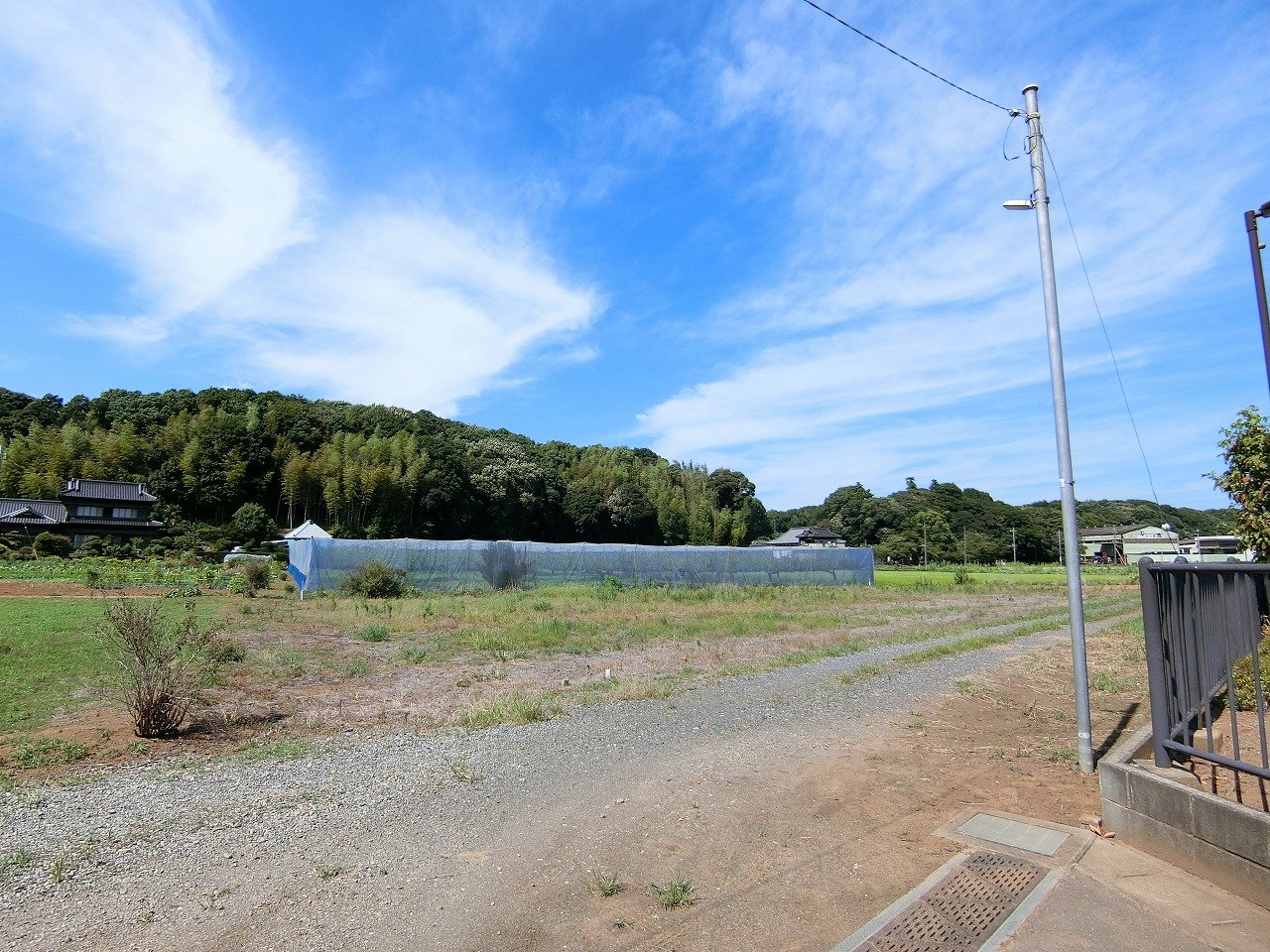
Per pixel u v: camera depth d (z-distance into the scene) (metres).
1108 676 9.23
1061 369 5.35
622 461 95.81
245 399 76.94
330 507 60.03
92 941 2.98
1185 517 57.78
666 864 3.64
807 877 3.42
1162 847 3.45
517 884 3.46
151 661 6.68
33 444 58.22
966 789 4.75
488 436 86.94
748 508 92.75
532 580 29.20
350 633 14.65
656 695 8.35
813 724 6.85
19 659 10.08
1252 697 6.42
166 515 56.59
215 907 3.27
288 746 6.27
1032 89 5.47
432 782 5.18
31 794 4.99
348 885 3.49
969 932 2.81
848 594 27.30
